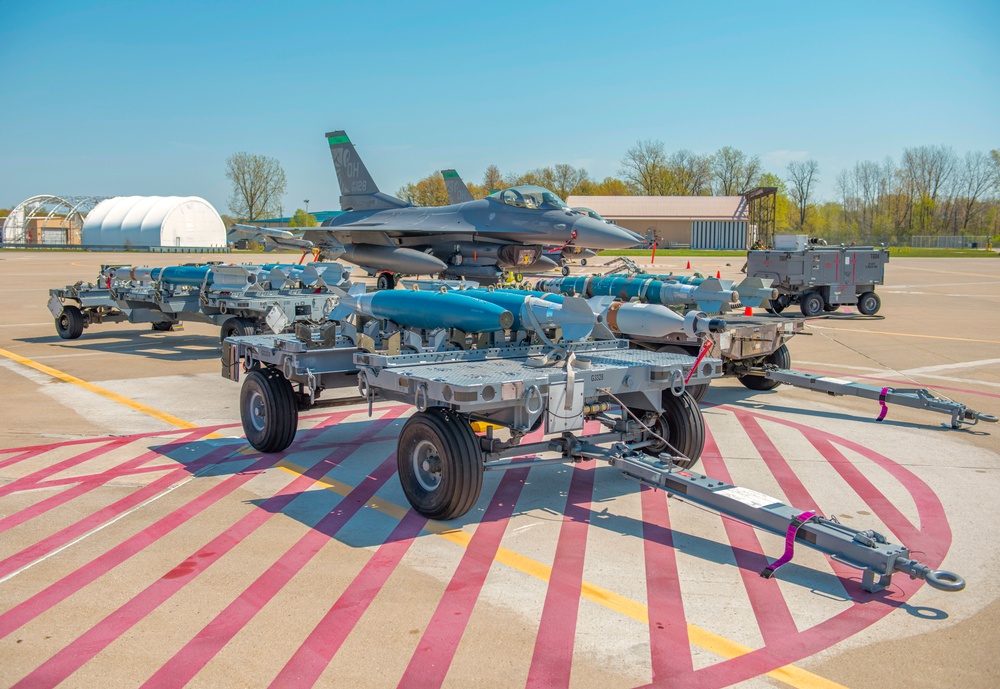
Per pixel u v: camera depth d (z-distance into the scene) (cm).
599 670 367
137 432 841
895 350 1488
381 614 423
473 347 660
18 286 2977
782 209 11506
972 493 643
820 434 850
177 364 1302
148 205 9231
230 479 675
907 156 11231
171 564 491
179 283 1389
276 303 1269
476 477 539
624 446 591
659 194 11444
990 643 396
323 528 555
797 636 402
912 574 421
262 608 430
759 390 1116
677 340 937
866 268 2083
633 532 552
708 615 425
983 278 3806
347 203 3250
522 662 374
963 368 1284
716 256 6294
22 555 505
